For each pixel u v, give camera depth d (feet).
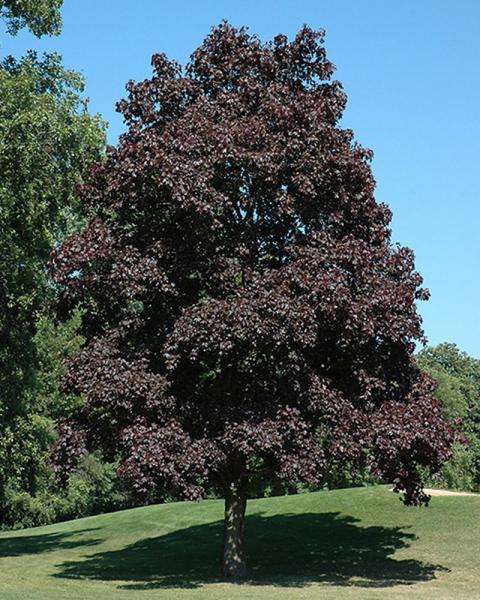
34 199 70.08
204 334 50.11
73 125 69.92
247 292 52.60
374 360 57.93
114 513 117.29
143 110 62.03
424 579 55.57
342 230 59.21
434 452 53.72
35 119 66.28
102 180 61.67
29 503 151.23
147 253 55.77
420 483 59.41
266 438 49.06
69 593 45.70
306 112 57.31
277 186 56.59
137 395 50.85
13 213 70.85
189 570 63.05
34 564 69.00
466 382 256.52
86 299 59.67
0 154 66.33
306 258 54.03
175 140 54.70
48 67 76.23
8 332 77.20
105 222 58.90
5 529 157.89
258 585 52.42
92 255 54.95
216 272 54.29
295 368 53.57
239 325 49.49
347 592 48.60
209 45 63.67
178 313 57.26
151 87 61.87
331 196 57.41
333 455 52.54
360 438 51.78
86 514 188.14
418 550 67.21
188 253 54.44
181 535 84.99
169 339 51.83
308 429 54.13
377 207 61.05
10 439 84.28
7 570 64.08
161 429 49.83
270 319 49.93
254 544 73.87
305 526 80.28
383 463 53.01
